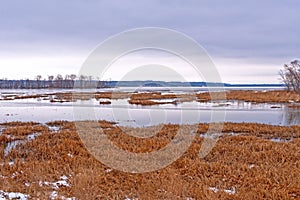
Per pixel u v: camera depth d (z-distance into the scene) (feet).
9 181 24.36
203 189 23.32
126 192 23.08
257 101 125.70
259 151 36.19
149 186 23.99
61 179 25.72
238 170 28.43
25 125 59.16
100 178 25.62
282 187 24.18
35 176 25.29
